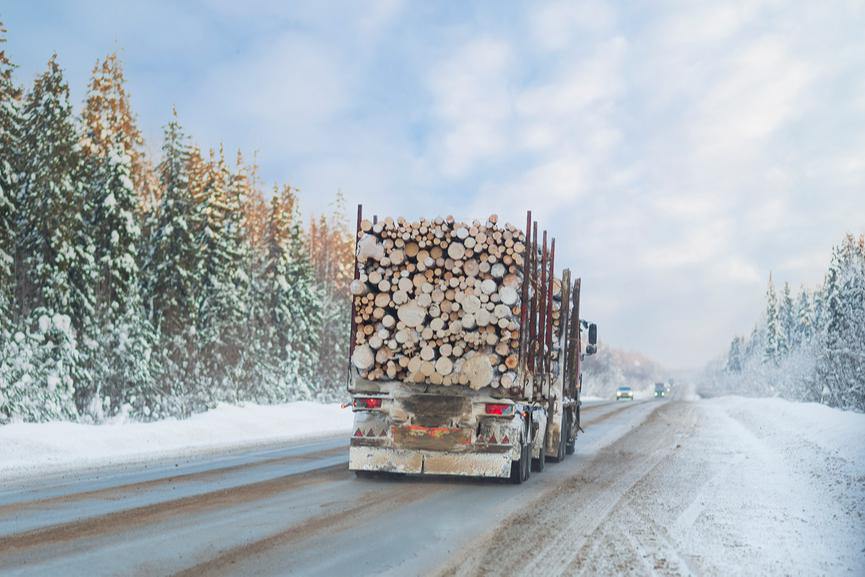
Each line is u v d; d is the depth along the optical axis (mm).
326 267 88375
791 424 28938
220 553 7281
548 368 15695
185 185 39844
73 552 7227
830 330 46188
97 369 31812
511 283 13633
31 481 13102
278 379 51219
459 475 13883
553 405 17453
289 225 57781
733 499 11539
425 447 13336
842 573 6844
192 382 38875
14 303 29375
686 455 19609
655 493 12281
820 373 47125
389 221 13906
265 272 54938
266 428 30609
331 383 62406
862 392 40781
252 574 6492
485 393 13438
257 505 10422
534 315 14195
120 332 33062
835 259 64000
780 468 16125
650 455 19719
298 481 13297
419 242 13820
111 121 54250
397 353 13578
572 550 7703
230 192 50188
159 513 9594
